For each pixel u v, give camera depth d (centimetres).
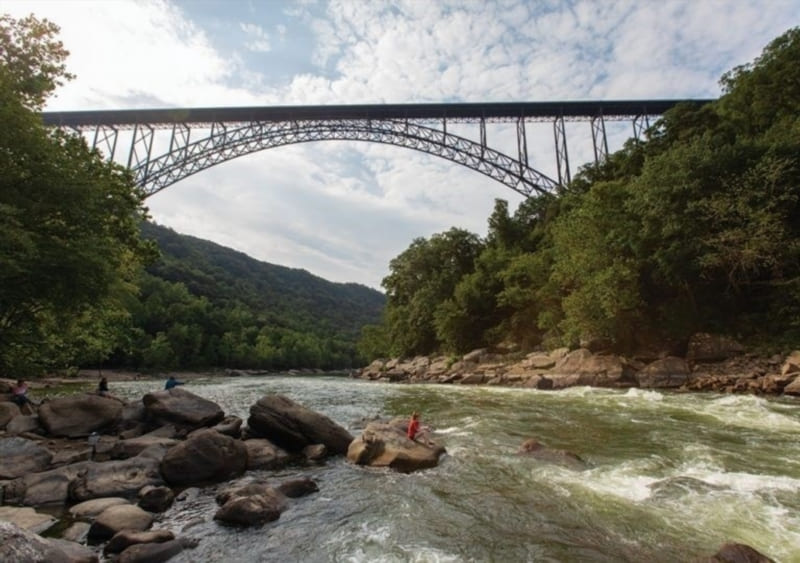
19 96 1512
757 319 2669
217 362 9462
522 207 6331
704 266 2628
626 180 4266
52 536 602
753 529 612
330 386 3731
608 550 557
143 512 654
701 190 2625
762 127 3300
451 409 1912
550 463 966
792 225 2552
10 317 1762
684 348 2858
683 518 653
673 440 1172
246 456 968
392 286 7194
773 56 3397
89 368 6956
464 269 6188
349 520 669
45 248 1441
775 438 1179
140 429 1245
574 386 2788
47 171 1456
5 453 880
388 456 998
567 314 3198
